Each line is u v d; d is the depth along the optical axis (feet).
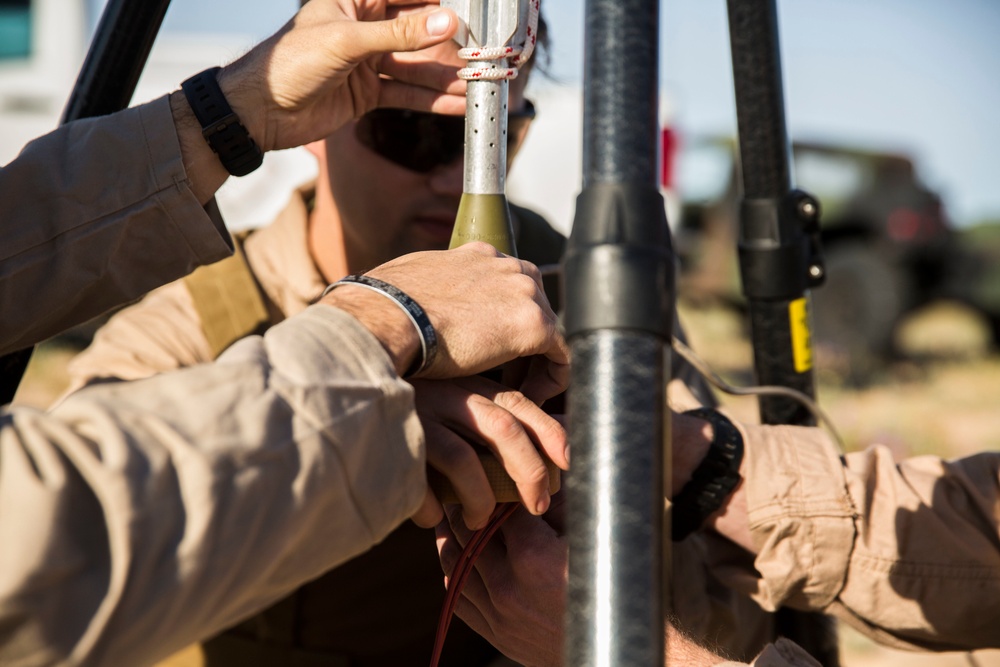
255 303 5.25
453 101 4.18
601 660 1.84
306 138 3.95
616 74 1.99
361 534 2.35
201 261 3.72
